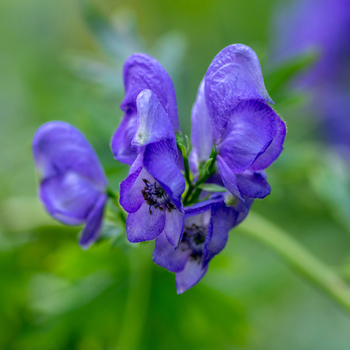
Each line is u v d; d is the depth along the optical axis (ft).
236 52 1.82
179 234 1.79
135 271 2.19
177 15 2.70
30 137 2.39
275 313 2.48
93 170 1.99
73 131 1.99
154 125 1.79
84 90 2.38
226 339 2.22
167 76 1.87
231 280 2.24
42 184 1.98
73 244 2.26
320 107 2.62
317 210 2.36
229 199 1.81
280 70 2.19
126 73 1.89
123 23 2.31
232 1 2.66
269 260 2.42
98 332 2.21
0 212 2.25
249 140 1.81
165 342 2.21
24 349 2.22
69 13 2.96
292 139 2.54
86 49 2.94
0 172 2.39
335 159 2.34
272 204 2.36
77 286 2.22
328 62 2.64
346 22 2.64
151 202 1.80
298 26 2.73
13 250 2.27
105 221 1.98
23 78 2.66
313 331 2.51
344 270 2.10
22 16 2.92
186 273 1.83
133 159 1.87
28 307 2.26
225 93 1.83
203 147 1.87
